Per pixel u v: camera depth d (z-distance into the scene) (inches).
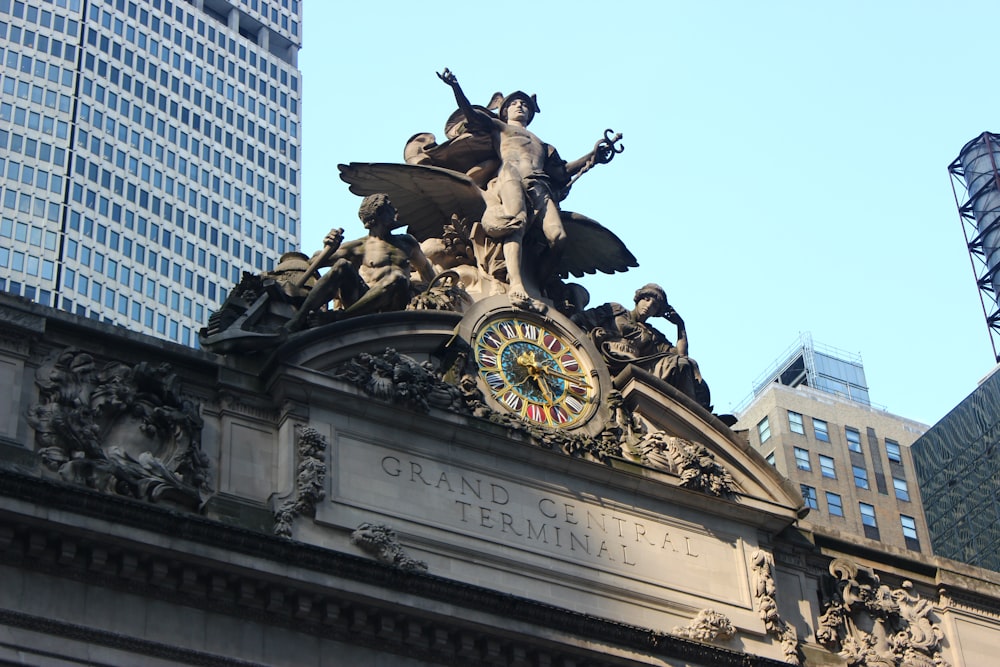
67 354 2346.2
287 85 5580.7
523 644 2405.3
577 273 3061.0
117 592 2183.8
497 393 2684.5
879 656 2812.5
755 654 2625.5
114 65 5049.2
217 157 5191.9
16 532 2135.8
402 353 2618.1
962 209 5403.5
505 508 2566.4
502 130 2982.3
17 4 4928.6
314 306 2578.7
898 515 4980.3
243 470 2407.7
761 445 4968.0
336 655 2288.4
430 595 2354.8
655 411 2800.2
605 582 2591.0
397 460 2512.3
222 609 2236.7
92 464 2257.6
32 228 4626.0
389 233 2765.7
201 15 5398.6
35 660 2092.8
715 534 2746.1
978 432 4997.5
